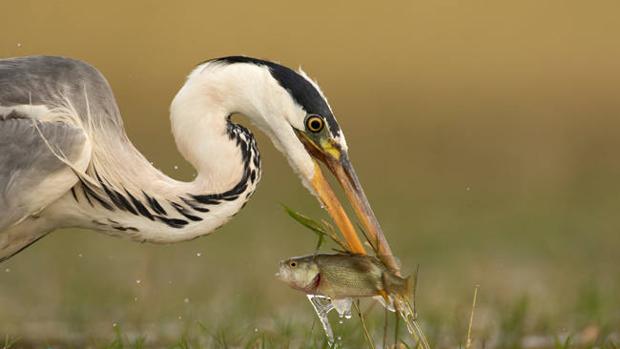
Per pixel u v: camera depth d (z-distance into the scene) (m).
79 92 8.85
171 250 15.26
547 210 17.86
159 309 11.74
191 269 14.05
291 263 7.75
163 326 11.03
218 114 8.90
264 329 10.51
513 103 27.97
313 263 7.74
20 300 12.48
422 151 23.28
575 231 16.25
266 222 17.12
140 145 21.61
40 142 8.41
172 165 19.97
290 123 8.89
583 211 17.81
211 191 8.84
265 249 15.21
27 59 8.97
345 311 8.06
